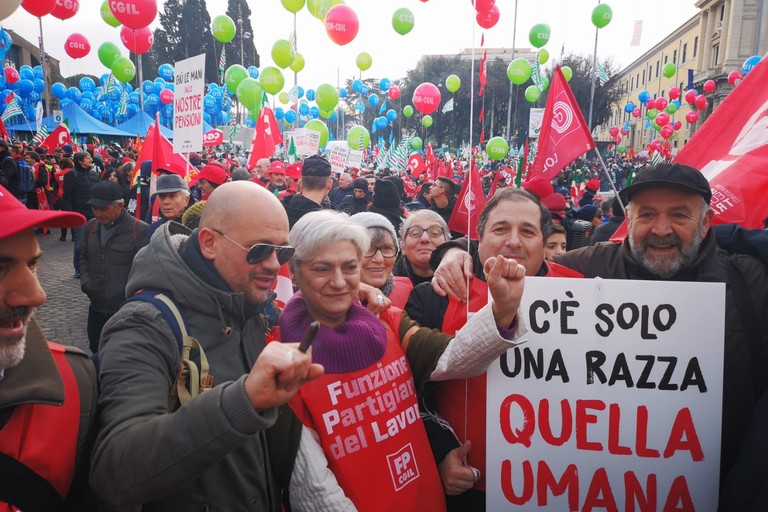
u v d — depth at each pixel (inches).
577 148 135.0
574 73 1398.9
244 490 58.6
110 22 416.5
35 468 45.9
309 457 61.0
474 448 73.8
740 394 72.2
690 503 68.4
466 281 80.4
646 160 1176.2
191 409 45.8
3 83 805.9
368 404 64.4
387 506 62.6
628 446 69.0
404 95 1838.1
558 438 69.9
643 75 2541.8
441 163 515.5
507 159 1010.7
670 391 68.7
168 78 1075.9
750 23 1599.4
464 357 65.9
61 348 52.4
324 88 504.1
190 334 59.2
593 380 69.8
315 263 63.8
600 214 267.4
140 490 46.3
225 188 62.7
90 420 52.7
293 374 43.7
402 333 75.0
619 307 70.1
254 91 459.5
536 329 70.7
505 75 1419.8
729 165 108.2
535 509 69.9
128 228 172.2
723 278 76.4
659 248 79.7
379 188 212.5
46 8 306.7
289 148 517.3
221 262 61.5
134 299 60.0
